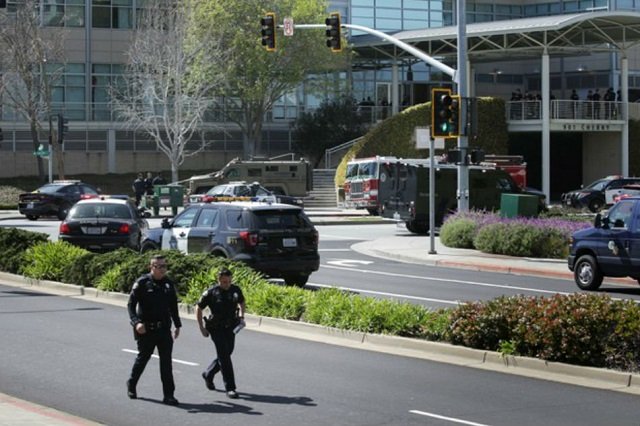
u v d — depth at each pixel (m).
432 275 47.59
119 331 30.33
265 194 81.75
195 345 28.11
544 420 19.50
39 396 21.61
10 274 43.91
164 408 20.52
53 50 110.69
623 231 40.53
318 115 120.44
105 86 121.75
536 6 134.50
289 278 39.94
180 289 35.09
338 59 113.19
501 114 109.62
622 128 111.31
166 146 117.31
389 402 21.09
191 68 107.50
